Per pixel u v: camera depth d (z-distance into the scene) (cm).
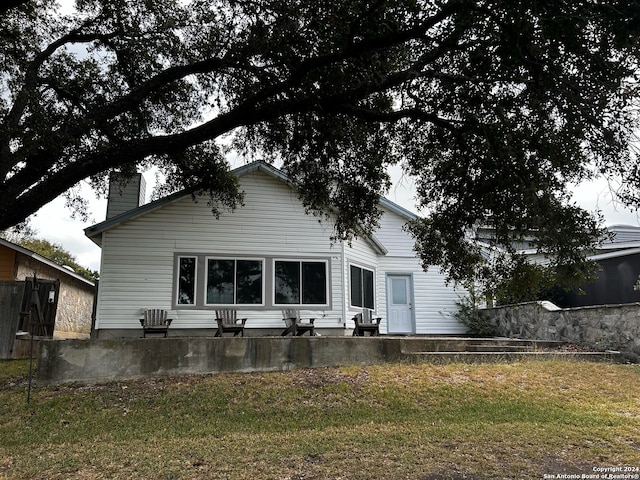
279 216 1423
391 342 994
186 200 1362
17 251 1728
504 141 689
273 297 1370
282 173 1413
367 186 1096
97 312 1255
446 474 473
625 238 1917
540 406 727
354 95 852
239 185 1341
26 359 1023
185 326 1291
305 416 691
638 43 530
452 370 909
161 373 862
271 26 801
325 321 1395
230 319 1296
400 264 1745
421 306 1727
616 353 1049
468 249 885
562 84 603
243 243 1379
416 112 846
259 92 884
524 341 1200
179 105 1170
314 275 1416
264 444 570
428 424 652
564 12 511
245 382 827
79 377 823
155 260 1312
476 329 1645
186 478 464
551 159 674
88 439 596
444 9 614
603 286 1410
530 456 524
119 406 715
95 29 1068
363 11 685
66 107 1072
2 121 880
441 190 898
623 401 752
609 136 609
